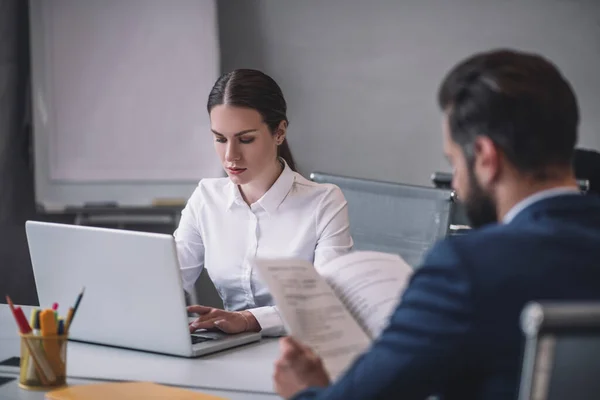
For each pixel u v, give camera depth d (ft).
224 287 7.34
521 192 3.56
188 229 7.53
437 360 3.32
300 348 4.17
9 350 5.57
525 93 3.47
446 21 12.41
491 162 3.56
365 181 7.70
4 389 4.73
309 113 12.75
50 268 5.74
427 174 12.65
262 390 4.82
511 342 3.25
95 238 5.46
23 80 12.06
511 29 12.34
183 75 12.18
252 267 7.14
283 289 4.65
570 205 3.51
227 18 12.66
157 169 12.26
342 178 7.85
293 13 12.62
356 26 12.56
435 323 3.32
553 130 3.49
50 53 11.93
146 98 12.17
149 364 5.33
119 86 12.12
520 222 3.50
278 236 7.17
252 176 6.82
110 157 12.17
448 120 3.70
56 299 5.81
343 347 4.63
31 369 4.72
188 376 5.07
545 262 3.30
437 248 3.46
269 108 6.72
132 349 5.69
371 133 12.69
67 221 12.46
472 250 3.35
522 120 3.47
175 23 12.13
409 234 7.38
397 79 12.57
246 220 7.25
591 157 7.86
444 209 7.22
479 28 12.39
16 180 12.09
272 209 7.18
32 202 12.22
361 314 5.02
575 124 3.57
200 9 12.14
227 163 6.77
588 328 2.58
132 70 12.12
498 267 3.29
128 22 12.07
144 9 12.09
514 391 3.28
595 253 3.35
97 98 12.09
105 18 12.03
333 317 4.75
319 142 12.77
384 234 7.52
